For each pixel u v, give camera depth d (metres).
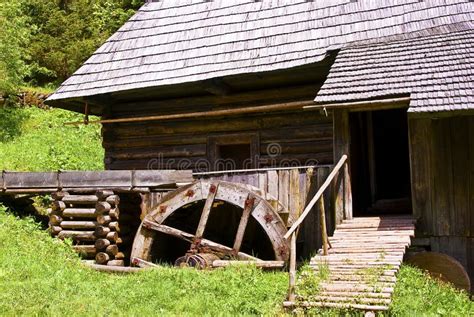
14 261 9.47
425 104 8.34
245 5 13.35
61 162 18.33
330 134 11.84
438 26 10.59
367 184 11.57
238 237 9.78
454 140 9.16
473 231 8.93
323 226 8.16
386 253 7.80
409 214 10.47
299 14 12.38
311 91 12.08
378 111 13.73
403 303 6.81
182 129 13.30
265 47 11.98
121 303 7.46
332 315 6.58
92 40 28.94
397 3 11.51
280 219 9.58
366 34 11.22
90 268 10.16
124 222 11.25
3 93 24.30
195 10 13.91
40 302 7.29
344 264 7.62
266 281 8.34
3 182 11.95
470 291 8.64
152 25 14.05
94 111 14.84
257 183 10.18
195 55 12.63
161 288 8.00
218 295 7.72
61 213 11.37
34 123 23.39
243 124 12.68
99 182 11.25
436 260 8.65
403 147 13.73
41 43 29.31
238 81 12.27
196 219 12.32
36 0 30.52
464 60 9.07
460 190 9.06
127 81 12.75
